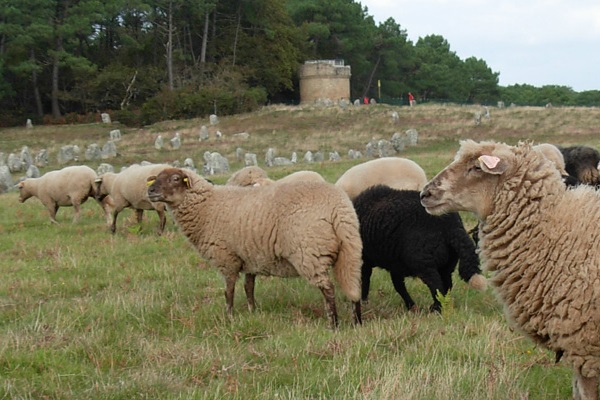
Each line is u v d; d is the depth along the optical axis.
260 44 71.88
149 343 6.69
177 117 57.47
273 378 5.63
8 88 59.78
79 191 16.19
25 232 15.16
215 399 5.14
